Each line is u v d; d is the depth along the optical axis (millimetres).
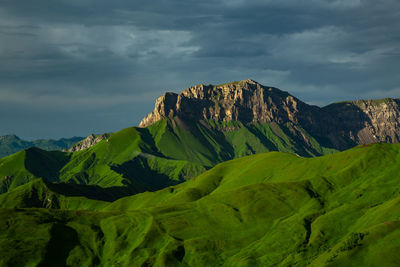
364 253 121062
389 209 152375
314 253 154125
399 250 116750
